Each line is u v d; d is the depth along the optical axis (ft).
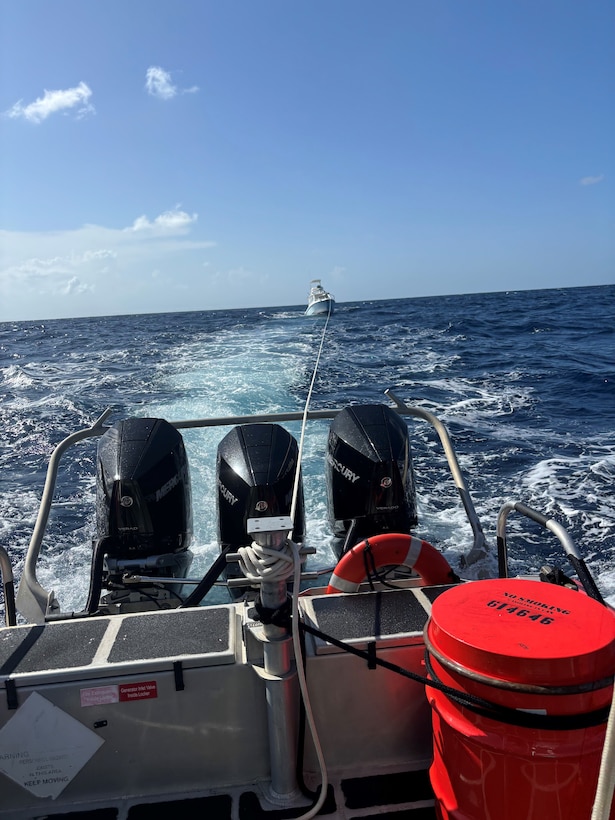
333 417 12.16
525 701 4.90
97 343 101.14
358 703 6.49
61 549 18.76
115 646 6.30
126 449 10.87
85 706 6.05
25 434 35.99
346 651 6.21
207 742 6.32
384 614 6.79
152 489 10.57
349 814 6.21
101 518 10.80
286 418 12.29
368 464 10.84
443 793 5.69
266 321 128.88
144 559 10.35
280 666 5.96
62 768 6.19
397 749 6.70
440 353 67.36
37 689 5.96
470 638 5.15
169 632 6.51
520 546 18.47
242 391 39.78
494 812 5.21
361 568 7.94
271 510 10.73
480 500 22.21
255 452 11.14
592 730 4.90
